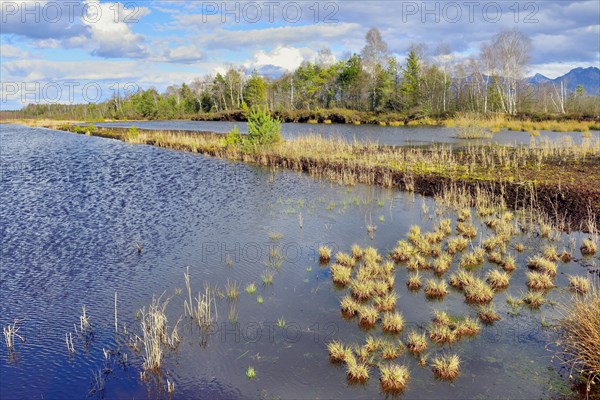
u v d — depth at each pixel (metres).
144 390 7.51
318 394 7.35
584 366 7.63
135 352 8.59
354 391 7.41
